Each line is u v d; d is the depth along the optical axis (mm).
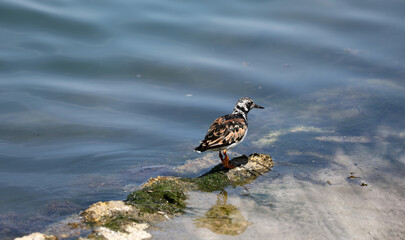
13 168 12172
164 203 10039
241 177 11602
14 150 13188
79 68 18203
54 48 19078
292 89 17688
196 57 19438
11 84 16625
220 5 23438
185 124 15320
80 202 10359
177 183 11023
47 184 11289
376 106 16359
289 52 20141
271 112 16219
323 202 10438
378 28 21891
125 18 21641
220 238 8688
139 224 8961
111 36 20359
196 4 23422
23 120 14812
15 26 20156
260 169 12070
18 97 15977
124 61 18812
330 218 9727
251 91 17531
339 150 13398
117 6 22438
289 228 9234
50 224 9195
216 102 16750
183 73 18453
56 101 16094
